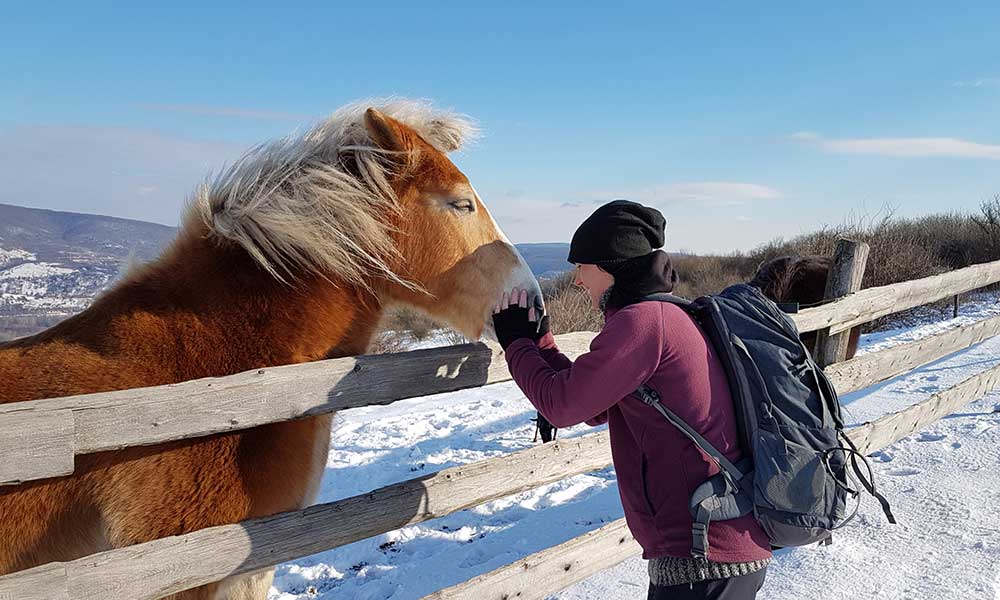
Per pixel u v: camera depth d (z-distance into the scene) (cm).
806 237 1914
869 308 440
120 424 167
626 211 188
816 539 179
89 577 168
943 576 306
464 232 235
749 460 178
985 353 868
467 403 996
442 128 261
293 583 422
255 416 189
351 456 709
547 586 288
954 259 1852
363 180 229
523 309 220
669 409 178
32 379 187
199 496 196
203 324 210
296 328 222
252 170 228
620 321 179
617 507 492
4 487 183
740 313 189
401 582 399
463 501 251
